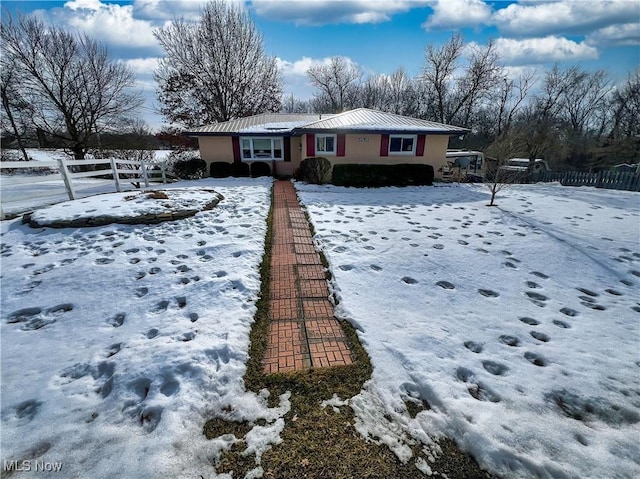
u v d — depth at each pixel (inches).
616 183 499.5
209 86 794.8
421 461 65.4
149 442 67.3
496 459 65.2
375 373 89.4
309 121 588.7
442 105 1107.3
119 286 136.9
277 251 183.8
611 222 260.4
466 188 444.1
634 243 207.0
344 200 330.3
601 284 150.6
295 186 418.3
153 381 84.6
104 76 685.3
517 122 1066.1
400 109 1286.9
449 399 79.7
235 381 85.7
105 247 176.2
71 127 669.9
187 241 185.8
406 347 100.2
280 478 61.6
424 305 127.0
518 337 108.1
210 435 70.3
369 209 291.0
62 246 177.6
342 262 165.2
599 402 81.0
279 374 89.2
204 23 752.3
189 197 266.4
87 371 89.9
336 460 65.3
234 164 517.0
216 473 62.1
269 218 250.1
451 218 265.0
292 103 1530.5
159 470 61.4
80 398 80.2
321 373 89.6
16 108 639.8
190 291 131.7
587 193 416.8
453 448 68.1
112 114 716.7
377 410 77.7
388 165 444.5
